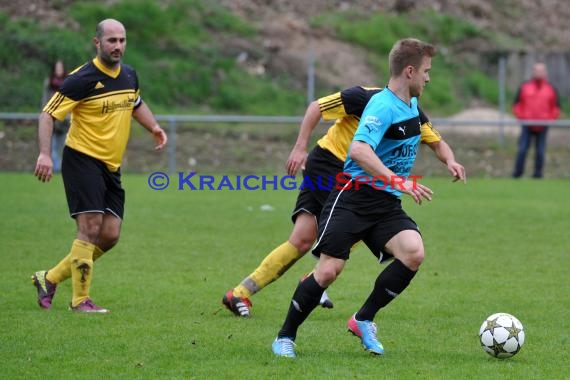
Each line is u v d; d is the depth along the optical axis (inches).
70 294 890.1
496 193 1825.8
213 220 1400.1
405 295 896.3
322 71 2805.1
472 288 930.7
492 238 1259.8
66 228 1279.5
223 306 835.4
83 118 796.6
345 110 745.6
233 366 618.8
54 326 738.2
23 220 1346.0
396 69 634.2
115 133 804.6
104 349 664.4
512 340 639.1
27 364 621.3
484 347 647.8
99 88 792.9
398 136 633.6
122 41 793.6
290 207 1571.1
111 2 2837.1
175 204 1589.6
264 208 1544.0
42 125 782.5
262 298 882.1
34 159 2101.4
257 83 2704.2
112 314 790.5
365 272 1021.2
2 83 2374.5
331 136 789.2
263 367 616.1
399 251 631.8
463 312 821.9
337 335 725.3
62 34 2576.3
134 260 1067.9
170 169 2064.5
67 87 784.3
